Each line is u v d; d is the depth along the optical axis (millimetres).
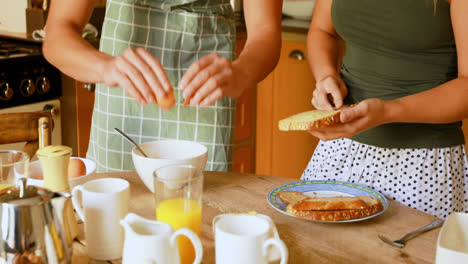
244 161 3070
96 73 1149
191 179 844
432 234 961
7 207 715
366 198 1079
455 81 1216
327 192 1144
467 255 677
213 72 1061
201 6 1420
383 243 927
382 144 1343
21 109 2295
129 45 1420
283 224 995
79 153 2568
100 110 1481
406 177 1338
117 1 1408
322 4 1524
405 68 1319
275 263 832
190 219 842
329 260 868
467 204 1398
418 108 1183
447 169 1328
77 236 947
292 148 3018
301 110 2918
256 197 1117
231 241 716
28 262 726
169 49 1428
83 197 846
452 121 1220
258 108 3053
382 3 1290
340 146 1419
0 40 2561
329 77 1364
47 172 891
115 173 1241
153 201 1090
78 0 1320
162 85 1039
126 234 741
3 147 2275
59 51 1217
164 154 1191
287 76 2912
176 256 752
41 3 2703
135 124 1455
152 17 1414
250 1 1341
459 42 1215
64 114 2471
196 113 1442
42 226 730
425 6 1245
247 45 1287
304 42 2799
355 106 1148
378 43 1338
